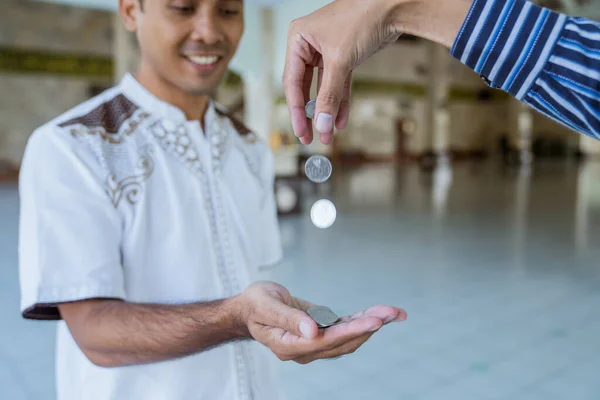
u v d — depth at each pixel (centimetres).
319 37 56
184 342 66
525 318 335
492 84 57
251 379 90
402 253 527
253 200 99
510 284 412
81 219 76
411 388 246
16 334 312
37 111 1490
